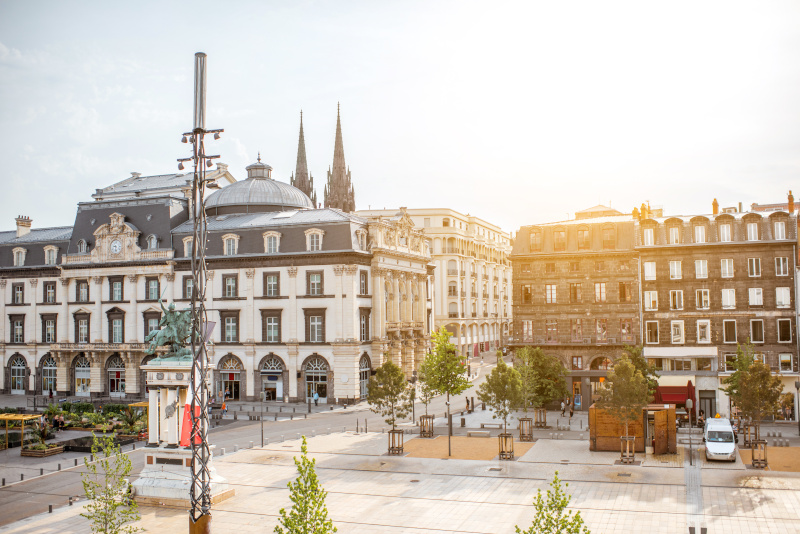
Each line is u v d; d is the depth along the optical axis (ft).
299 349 290.35
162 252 312.29
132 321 315.17
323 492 82.64
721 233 238.27
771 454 168.25
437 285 468.34
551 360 232.12
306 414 255.70
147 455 140.67
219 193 349.20
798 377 217.15
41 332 339.77
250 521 122.62
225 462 171.01
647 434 177.27
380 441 195.83
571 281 253.03
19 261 346.95
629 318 245.45
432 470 157.99
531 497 133.49
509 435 169.37
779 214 231.71
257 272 298.35
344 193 622.13
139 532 117.50
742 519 117.19
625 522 116.47
